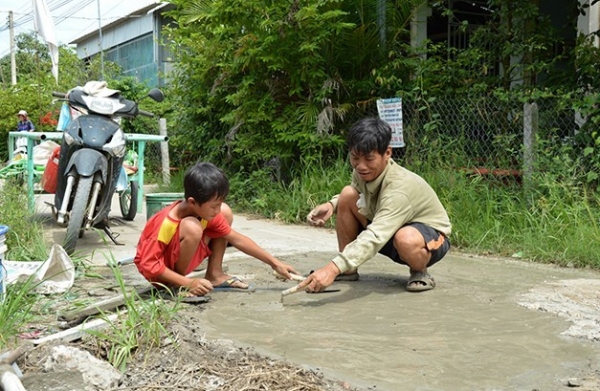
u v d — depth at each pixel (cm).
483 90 797
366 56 905
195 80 1070
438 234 439
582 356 315
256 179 915
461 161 747
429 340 338
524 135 673
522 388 275
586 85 795
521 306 404
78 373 277
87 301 403
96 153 572
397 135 753
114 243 628
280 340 336
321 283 390
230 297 422
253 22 889
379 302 413
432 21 1126
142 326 332
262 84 934
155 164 1344
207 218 396
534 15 839
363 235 405
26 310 368
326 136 853
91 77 2142
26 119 1681
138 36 2195
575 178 638
